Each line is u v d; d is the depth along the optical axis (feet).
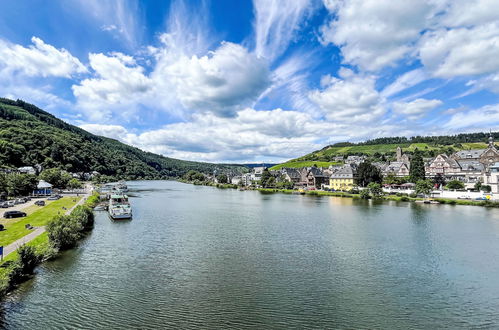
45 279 118.62
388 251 159.74
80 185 582.76
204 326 86.33
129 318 90.17
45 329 83.71
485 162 534.37
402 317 92.73
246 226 227.20
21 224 190.19
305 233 202.49
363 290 111.75
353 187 528.22
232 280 120.37
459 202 351.05
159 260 144.36
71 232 167.73
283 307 98.37
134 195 524.11
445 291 111.34
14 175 412.98
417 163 476.54
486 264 139.85
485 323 89.92
